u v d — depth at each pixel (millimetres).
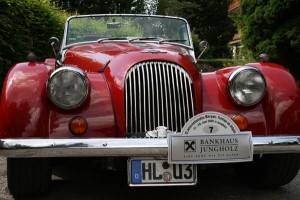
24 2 7555
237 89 3287
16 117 2990
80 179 4125
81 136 3070
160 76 3287
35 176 3264
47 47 8719
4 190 3711
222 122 3012
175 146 2949
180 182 3062
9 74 3195
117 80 3273
